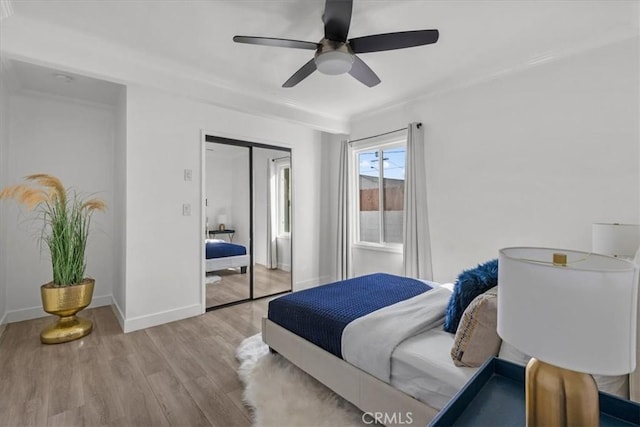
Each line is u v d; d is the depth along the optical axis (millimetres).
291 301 2316
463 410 927
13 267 3232
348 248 4473
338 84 3195
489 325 1380
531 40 2371
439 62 2729
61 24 2131
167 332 2984
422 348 1573
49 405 1866
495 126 2934
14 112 3215
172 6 1948
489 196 2982
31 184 3287
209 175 3693
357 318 1902
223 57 2609
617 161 2266
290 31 2232
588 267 831
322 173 4887
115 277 3658
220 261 3801
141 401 1909
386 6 1949
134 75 2564
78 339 2797
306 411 1802
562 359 655
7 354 2500
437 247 3418
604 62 2320
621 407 869
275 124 4301
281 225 4453
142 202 3111
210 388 2051
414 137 3553
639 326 1120
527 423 792
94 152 3721
